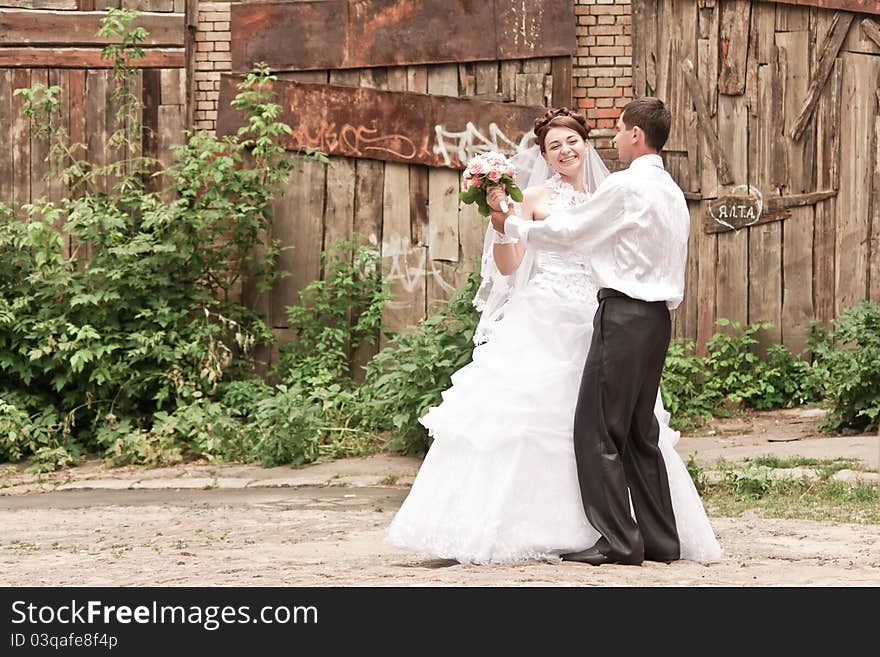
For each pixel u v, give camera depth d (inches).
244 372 915.4
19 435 809.5
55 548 478.9
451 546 387.9
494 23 924.0
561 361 405.4
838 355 807.1
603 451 385.7
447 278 934.4
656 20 929.5
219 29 948.6
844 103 919.0
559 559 386.3
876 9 909.2
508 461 390.0
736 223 927.0
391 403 797.2
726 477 633.0
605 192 390.9
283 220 942.4
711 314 931.3
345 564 403.2
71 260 888.3
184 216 885.2
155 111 940.6
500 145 923.4
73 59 939.3
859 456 690.2
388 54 932.0
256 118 899.4
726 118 927.7
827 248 922.7
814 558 415.5
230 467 780.0
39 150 939.3
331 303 935.7
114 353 871.7
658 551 395.9
